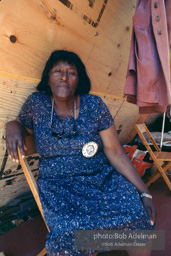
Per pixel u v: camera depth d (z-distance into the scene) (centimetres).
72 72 149
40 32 152
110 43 211
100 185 138
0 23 129
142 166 306
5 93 154
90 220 116
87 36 185
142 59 164
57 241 110
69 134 144
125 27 216
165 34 156
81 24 174
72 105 155
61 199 126
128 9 204
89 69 210
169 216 222
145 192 147
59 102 152
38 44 156
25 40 147
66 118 147
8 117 165
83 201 126
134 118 369
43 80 158
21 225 200
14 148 146
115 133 162
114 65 235
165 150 368
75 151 143
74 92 155
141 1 169
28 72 161
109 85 250
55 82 148
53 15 152
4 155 176
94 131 150
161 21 155
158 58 161
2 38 134
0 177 186
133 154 320
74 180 138
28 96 164
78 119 150
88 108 154
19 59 150
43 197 133
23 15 137
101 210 122
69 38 174
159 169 265
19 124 158
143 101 169
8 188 200
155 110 188
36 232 192
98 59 212
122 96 287
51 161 143
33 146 173
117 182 141
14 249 170
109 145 159
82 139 143
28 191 224
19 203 209
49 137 144
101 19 185
